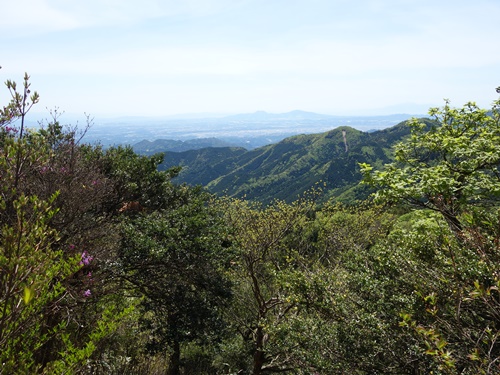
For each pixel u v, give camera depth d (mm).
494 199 8820
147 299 10602
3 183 3029
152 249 9094
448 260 4797
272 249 13352
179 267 10117
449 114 11523
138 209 12469
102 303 6609
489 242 4047
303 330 6516
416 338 4824
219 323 11156
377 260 6355
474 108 11180
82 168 7641
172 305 10539
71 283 5258
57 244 5727
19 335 2189
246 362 13695
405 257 5555
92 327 4109
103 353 7340
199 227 11141
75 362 2416
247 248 12508
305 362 6125
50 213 2455
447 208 6180
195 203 12430
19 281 2006
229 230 12328
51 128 7836
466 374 3801
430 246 5551
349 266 6770
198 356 14328
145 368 9633
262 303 12953
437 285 4699
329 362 5707
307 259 13109
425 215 9484
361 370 5633
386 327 5402
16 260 1966
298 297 6730
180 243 10047
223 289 11203
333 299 6207
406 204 9680
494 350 4164
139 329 10648
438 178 8555
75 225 6812
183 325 10406
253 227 13711
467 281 4281
